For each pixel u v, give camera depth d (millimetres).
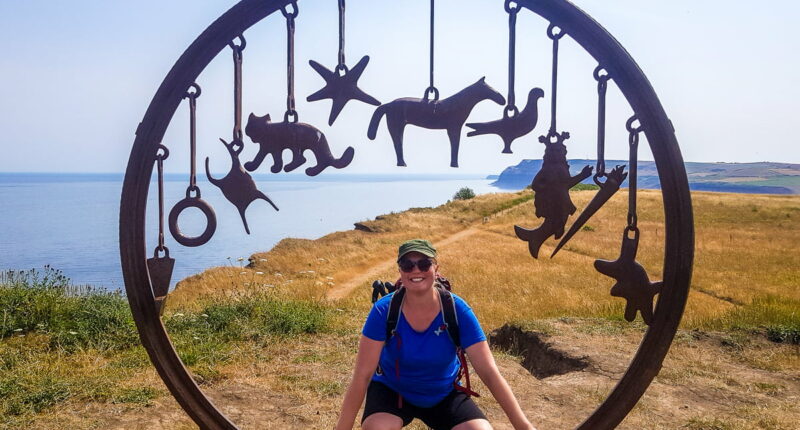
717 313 11148
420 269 2701
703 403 5363
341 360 6430
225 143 3445
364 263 26109
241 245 95500
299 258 25953
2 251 91562
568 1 3221
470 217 41250
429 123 3381
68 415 4762
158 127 3369
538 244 3377
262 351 6895
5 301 7746
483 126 3367
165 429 4508
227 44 3391
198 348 6824
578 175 3314
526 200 45781
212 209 3436
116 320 7633
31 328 7434
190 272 60500
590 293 16719
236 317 8109
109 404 5012
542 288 17766
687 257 3186
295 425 4652
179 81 3361
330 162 3432
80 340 7121
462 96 3342
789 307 11203
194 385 3539
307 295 13812
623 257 3281
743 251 26656
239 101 3439
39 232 131750
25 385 5340
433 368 2822
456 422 2805
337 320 8594
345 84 3395
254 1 3352
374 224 36750
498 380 2789
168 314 9031
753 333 7891
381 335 2807
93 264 74000
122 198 3377
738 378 6117
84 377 5750
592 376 6129
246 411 4930
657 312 3266
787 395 5621
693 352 7090
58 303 8047
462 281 19484
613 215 37594
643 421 4875
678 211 3170
